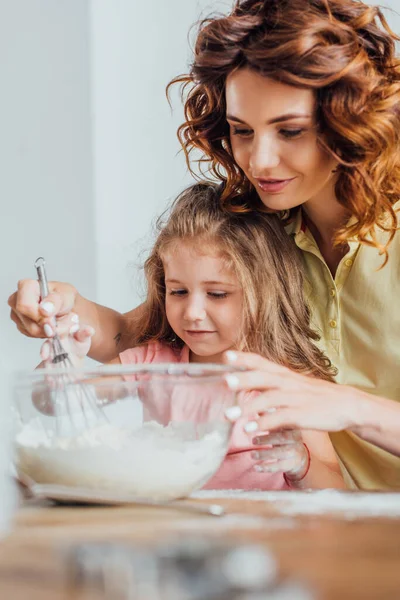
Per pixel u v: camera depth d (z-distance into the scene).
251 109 1.38
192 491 1.00
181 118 3.27
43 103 3.36
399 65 1.50
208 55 1.43
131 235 3.32
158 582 0.59
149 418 0.98
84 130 3.34
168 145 3.29
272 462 1.21
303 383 1.17
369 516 0.91
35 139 3.38
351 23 1.44
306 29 1.36
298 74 1.33
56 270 3.38
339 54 1.36
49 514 0.94
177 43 3.25
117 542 0.79
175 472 0.97
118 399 0.97
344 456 1.72
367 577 0.65
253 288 1.65
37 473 0.98
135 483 0.96
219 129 1.60
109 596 0.60
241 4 1.50
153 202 3.31
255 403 1.13
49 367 1.39
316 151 1.41
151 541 0.79
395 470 1.67
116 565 0.63
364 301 1.63
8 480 1.16
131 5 3.28
